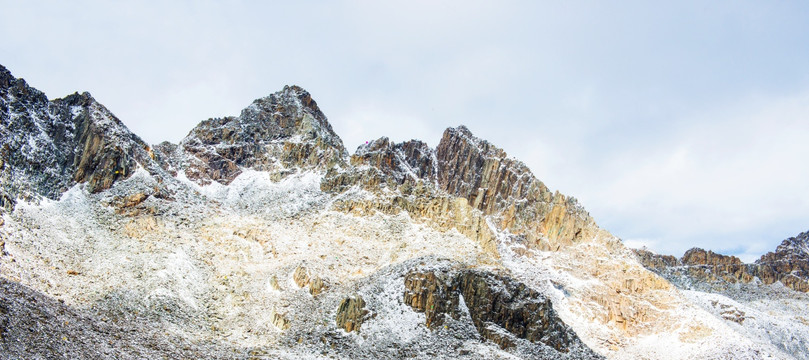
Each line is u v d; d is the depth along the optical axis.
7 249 103.69
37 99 160.75
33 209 126.94
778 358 125.75
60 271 107.38
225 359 87.25
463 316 114.50
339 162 193.75
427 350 102.31
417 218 166.75
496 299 119.25
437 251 144.62
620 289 154.50
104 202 143.38
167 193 156.50
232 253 138.50
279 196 177.00
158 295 109.38
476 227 165.75
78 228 129.12
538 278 157.25
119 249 125.44
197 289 120.19
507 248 175.25
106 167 152.00
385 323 108.25
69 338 68.38
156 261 122.56
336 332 105.06
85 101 170.12
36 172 139.62
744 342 128.00
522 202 194.75
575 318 141.62
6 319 63.84
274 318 110.81
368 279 124.75
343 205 168.12
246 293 122.12
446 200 173.50
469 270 123.81
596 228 184.62
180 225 143.62
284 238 150.00
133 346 77.19
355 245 149.25
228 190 180.12
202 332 103.38
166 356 78.06
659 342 136.12
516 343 113.00
